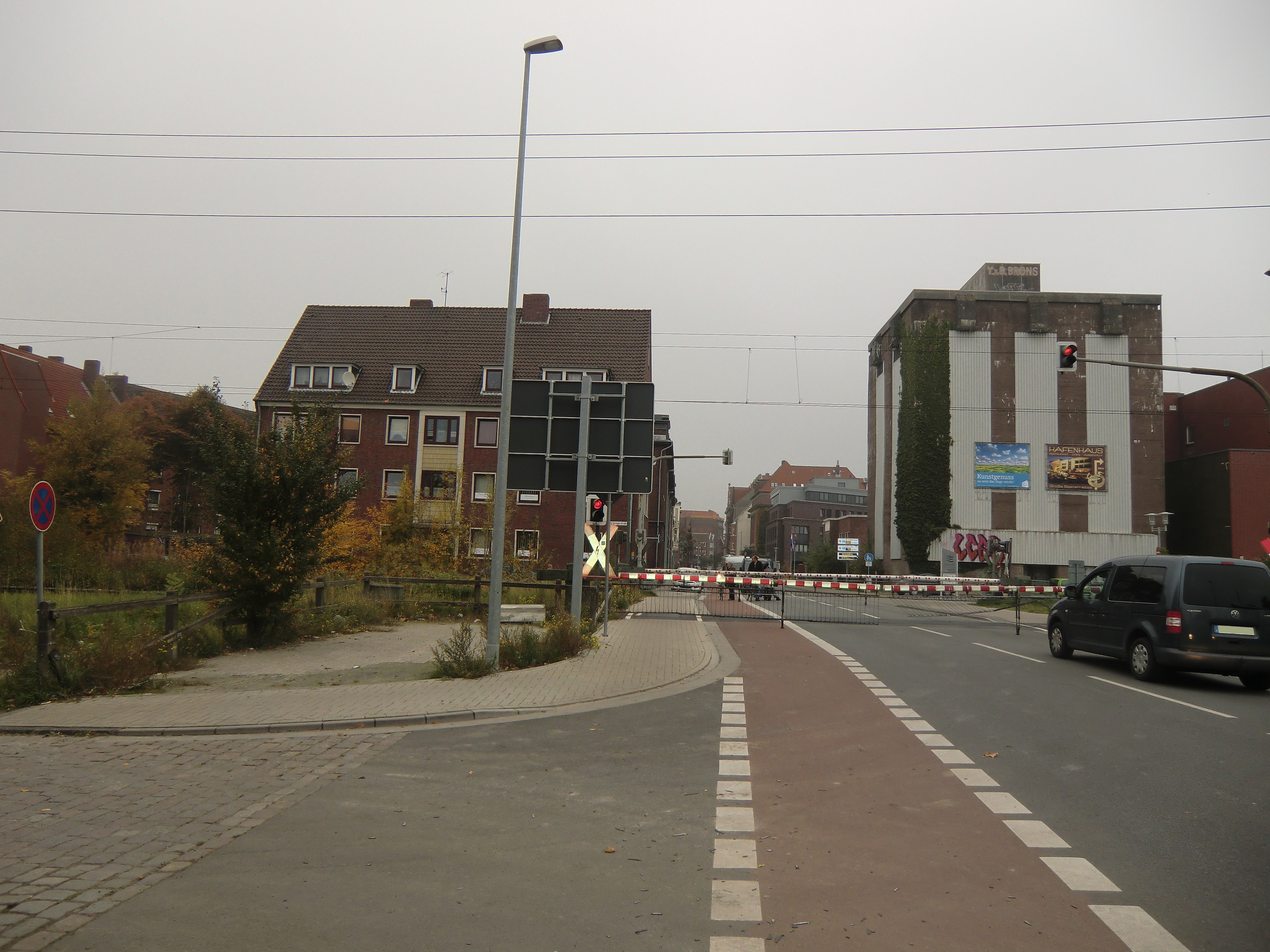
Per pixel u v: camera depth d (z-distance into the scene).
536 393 15.61
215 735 8.59
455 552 34.94
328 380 48.91
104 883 4.62
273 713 9.39
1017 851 5.23
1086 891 4.59
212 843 5.30
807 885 4.66
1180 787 6.77
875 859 5.06
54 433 42.59
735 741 8.36
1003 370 60.66
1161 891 4.60
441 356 49.44
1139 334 60.78
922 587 25.30
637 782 6.84
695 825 5.72
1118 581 14.03
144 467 44.72
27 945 3.85
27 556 23.42
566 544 45.28
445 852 5.16
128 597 19.91
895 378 65.25
